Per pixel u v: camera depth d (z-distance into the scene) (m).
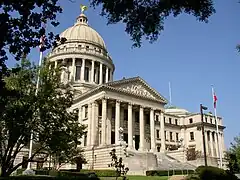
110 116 78.19
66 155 39.47
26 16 12.52
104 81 104.75
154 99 84.94
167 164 69.19
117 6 14.89
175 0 14.39
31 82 32.03
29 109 31.42
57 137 32.31
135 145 83.00
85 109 80.44
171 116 113.94
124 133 81.31
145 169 59.34
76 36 108.69
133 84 82.00
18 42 12.85
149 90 85.69
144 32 15.59
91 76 100.69
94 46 108.88
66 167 66.25
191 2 14.35
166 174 54.78
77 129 35.62
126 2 14.78
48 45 13.99
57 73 34.56
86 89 93.12
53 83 33.78
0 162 32.19
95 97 76.50
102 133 71.62
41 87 32.53
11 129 29.89
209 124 111.56
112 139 78.12
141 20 15.27
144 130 85.44
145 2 14.97
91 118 75.56
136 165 58.84
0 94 15.04
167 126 109.81
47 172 44.16
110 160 60.50
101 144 70.88
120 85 78.56
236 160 51.31
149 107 83.75
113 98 75.88
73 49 101.75
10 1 11.95
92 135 73.06
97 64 104.44
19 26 12.63
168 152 83.31
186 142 112.19
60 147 33.41
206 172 34.84
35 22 12.90
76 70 100.81
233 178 35.16
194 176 36.03
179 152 79.94
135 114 86.75
